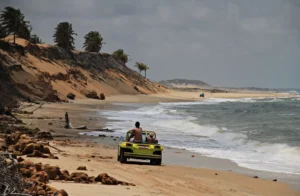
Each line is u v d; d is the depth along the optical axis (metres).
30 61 154.12
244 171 28.44
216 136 49.56
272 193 22.06
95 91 169.88
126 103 141.25
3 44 147.12
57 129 50.56
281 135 48.19
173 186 21.14
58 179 18.62
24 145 26.55
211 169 28.66
